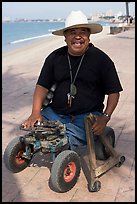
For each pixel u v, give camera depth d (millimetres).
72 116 3773
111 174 3799
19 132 5145
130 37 22844
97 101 3795
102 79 3691
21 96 7285
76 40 3529
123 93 7180
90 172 3572
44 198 3383
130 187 3547
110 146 3896
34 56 17562
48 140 3479
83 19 3514
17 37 50062
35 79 9133
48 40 34438
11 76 9742
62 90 3768
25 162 3896
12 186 3611
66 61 3703
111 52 14336
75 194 3434
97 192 3459
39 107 3814
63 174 3328
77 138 3680
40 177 3779
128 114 5805
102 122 3570
